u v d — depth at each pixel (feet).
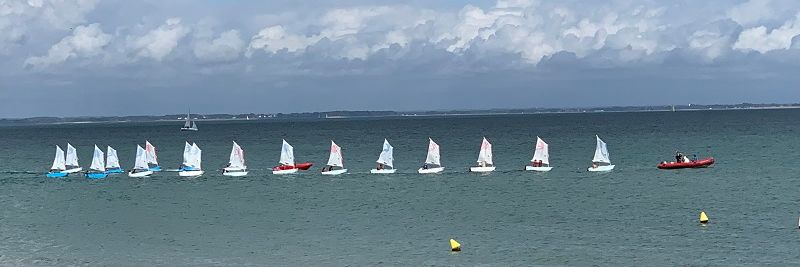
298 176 418.31
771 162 451.53
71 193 360.48
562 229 242.58
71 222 274.36
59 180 419.95
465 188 350.23
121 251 223.92
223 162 543.80
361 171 445.37
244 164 479.41
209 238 239.50
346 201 313.53
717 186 337.93
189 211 294.87
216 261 209.67
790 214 257.55
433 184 368.48
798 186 330.34
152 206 311.27
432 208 290.15
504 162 502.38
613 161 488.85
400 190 347.36
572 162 485.56
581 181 369.50
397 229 247.70
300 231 247.29
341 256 212.23
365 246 223.71
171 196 342.03
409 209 288.71
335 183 380.78
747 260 199.11
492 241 226.99
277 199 324.19
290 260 208.95
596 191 330.13
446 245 223.10
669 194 314.76
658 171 409.49
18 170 506.48
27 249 228.43
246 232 247.50
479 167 427.74
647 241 222.89
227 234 244.83
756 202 286.46
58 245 233.35
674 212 268.62
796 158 474.08
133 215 287.89
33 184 403.34
